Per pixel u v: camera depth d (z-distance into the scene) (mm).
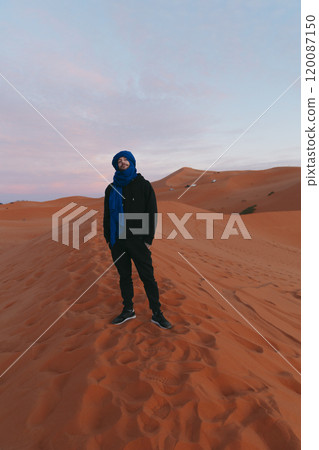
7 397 2111
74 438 1661
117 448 1590
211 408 1865
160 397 1917
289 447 1643
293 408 1962
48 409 1907
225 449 1604
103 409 1854
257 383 2199
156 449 1579
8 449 1652
